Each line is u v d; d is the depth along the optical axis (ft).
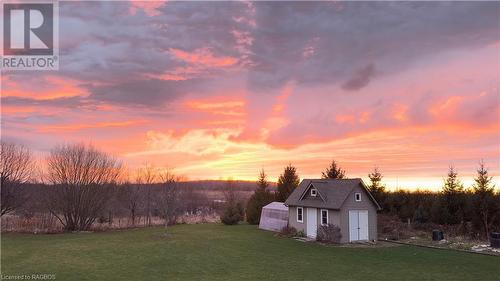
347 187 111.24
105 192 153.07
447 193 136.36
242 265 75.77
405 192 168.96
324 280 64.03
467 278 65.98
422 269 72.84
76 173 142.31
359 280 64.23
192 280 63.41
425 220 138.51
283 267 74.08
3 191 141.28
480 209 116.78
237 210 173.47
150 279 63.82
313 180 121.60
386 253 90.74
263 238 115.75
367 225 111.24
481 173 120.88
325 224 112.98
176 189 195.00
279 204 144.36
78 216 141.08
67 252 88.58
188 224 168.35
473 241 106.52
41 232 130.82
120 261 78.48
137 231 136.36
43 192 145.89
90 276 65.41
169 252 89.71
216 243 104.63
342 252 92.02
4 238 114.11
